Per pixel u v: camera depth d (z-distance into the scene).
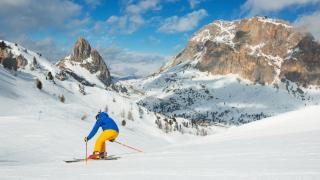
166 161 11.27
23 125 57.25
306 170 6.98
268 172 7.14
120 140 95.62
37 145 44.34
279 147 12.95
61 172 9.37
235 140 20.31
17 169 10.57
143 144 100.75
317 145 12.42
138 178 7.58
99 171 9.30
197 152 13.71
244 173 7.28
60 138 50.56
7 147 41.94
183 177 7.32
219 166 8.84
